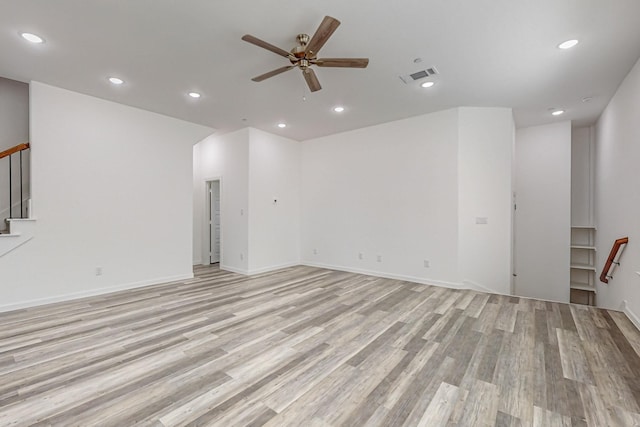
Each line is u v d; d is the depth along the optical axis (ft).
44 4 7.48
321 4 7.57
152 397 6.24
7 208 13.56
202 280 16.80
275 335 9.32
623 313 11.28
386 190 17.57
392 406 5.98
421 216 16.24
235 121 17.29
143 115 15.34
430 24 8.34
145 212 15.44
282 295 13.79
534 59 10.19
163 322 10.39
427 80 11.85
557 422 5.52
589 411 5.82
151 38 9.07
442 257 15.52
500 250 14.71
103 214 13.97
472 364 7.61
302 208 21.85
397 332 9.59
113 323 10.27
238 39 9.14
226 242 19.97
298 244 21.93
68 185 12.92
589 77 11.53
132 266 14.94
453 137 15.15
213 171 20.99
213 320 10.59
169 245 16.43
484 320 10.65
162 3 7.52
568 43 9.22
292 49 8.73
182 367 7.42
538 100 13.93
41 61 10.44
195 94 13.33
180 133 16.96
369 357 7.97
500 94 13.24
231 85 12.36
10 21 8.18
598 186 16.65
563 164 17.51
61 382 6.77
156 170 15.89
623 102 11.73
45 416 5.65
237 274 18.52
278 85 12.34
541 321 10.53
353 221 19.10
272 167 19.94
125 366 7.46
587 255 18.38
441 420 5.59
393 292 14.32
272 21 8.28
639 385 6.66
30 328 9.80
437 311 11.60
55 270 12.57
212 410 5.84
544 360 7.79
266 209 19.56
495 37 8.94
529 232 18.45
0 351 8.21
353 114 16.02
